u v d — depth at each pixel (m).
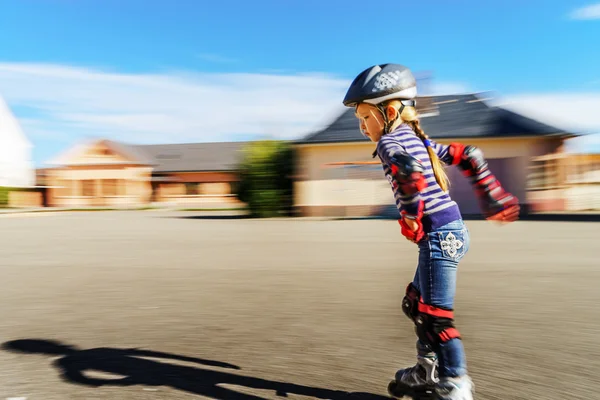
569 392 3.04
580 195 26.91
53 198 46.03
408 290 2.80
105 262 8.62
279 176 23.22
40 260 8.92
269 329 4.47
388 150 2.51
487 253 9.34
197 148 53.22
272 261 8.67
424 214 2.56
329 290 6.18
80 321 4.78
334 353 3.81
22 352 3.87
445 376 2.58
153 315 4.99
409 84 2.73
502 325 4.52
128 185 46.72
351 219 21.05
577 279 6.76
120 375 3.38
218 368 3.50
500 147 22.78
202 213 29.16
